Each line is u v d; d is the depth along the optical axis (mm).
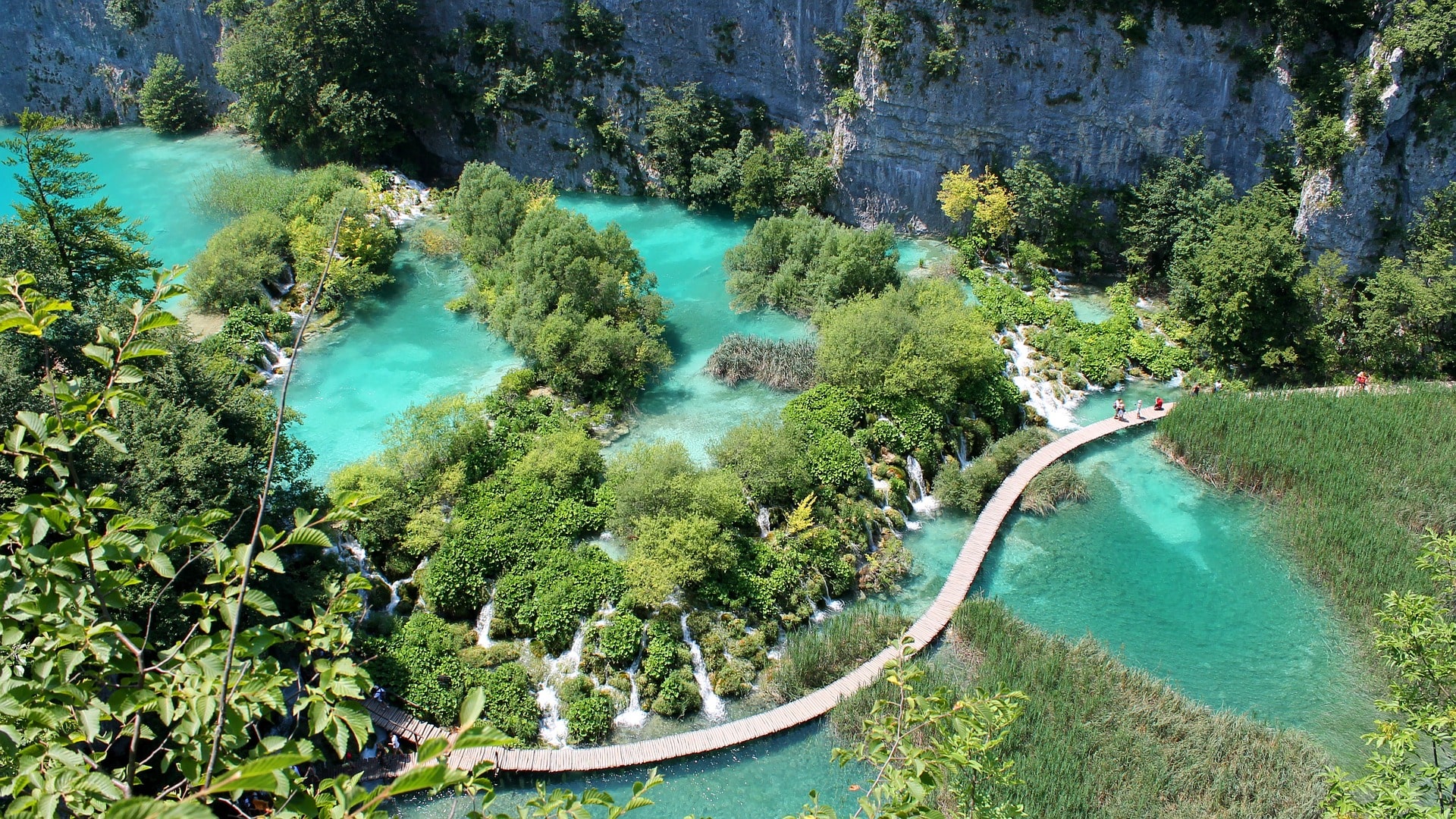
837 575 40875
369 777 32406
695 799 32312
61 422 13266
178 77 89938
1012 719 17734
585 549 39781
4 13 95375
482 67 81188
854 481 44250
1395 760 22297
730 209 78000
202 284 56062
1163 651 38062
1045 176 64750
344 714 12938
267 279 58781
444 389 52438
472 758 32750
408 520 40406
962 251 66875
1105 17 62469
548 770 32906
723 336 58875
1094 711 33312
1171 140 63594
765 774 33031
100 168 81188
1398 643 24609
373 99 77250
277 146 81875
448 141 83812
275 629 14133
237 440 37000
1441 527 42031
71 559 12742
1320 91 56719
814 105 74688
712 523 38688
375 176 75625
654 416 50500
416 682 34844
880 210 72688
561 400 50469
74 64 95688
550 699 35656
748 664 37188
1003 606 39906
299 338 11164
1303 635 38562
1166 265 64125
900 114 68562
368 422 49469
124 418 32594
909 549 44094
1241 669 37094
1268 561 42281
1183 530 44344
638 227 75500
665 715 35438
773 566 40312
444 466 42812
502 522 40438
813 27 72375
